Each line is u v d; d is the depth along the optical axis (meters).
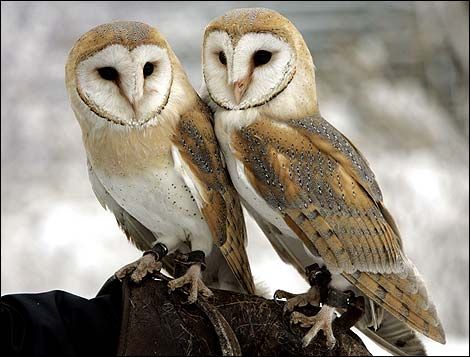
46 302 3.85
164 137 4.13
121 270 3.98
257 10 4.32
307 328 3.89
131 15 17.59
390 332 4.52
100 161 4.20
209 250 4.32
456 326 10.30
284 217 4.20
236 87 4.17
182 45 17.14
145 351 3.64
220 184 4.24
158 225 4.32
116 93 4.09
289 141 4.24
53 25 16.66
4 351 3.78
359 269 4.17
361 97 15.08
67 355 3.73
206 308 3.71
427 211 11.45
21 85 15.88
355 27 16.78
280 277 11.19
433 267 10.80
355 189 4.30
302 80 4.37
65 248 12.59
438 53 14.27
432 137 13.73
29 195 14.11
